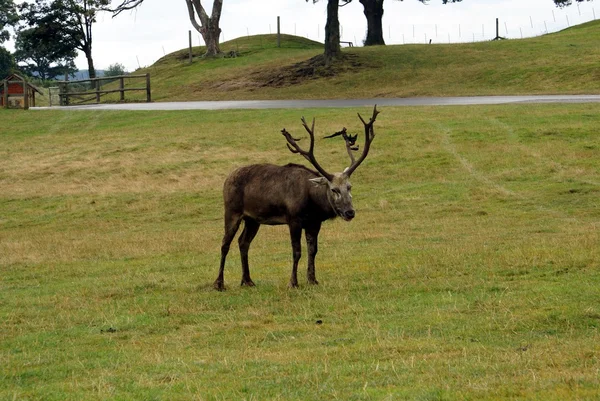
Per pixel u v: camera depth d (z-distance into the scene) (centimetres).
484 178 2831
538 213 2311
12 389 900
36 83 10869
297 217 1408
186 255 1945
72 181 3216
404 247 1859
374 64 6303
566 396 757
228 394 829
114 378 923
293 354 991
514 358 906
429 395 781
